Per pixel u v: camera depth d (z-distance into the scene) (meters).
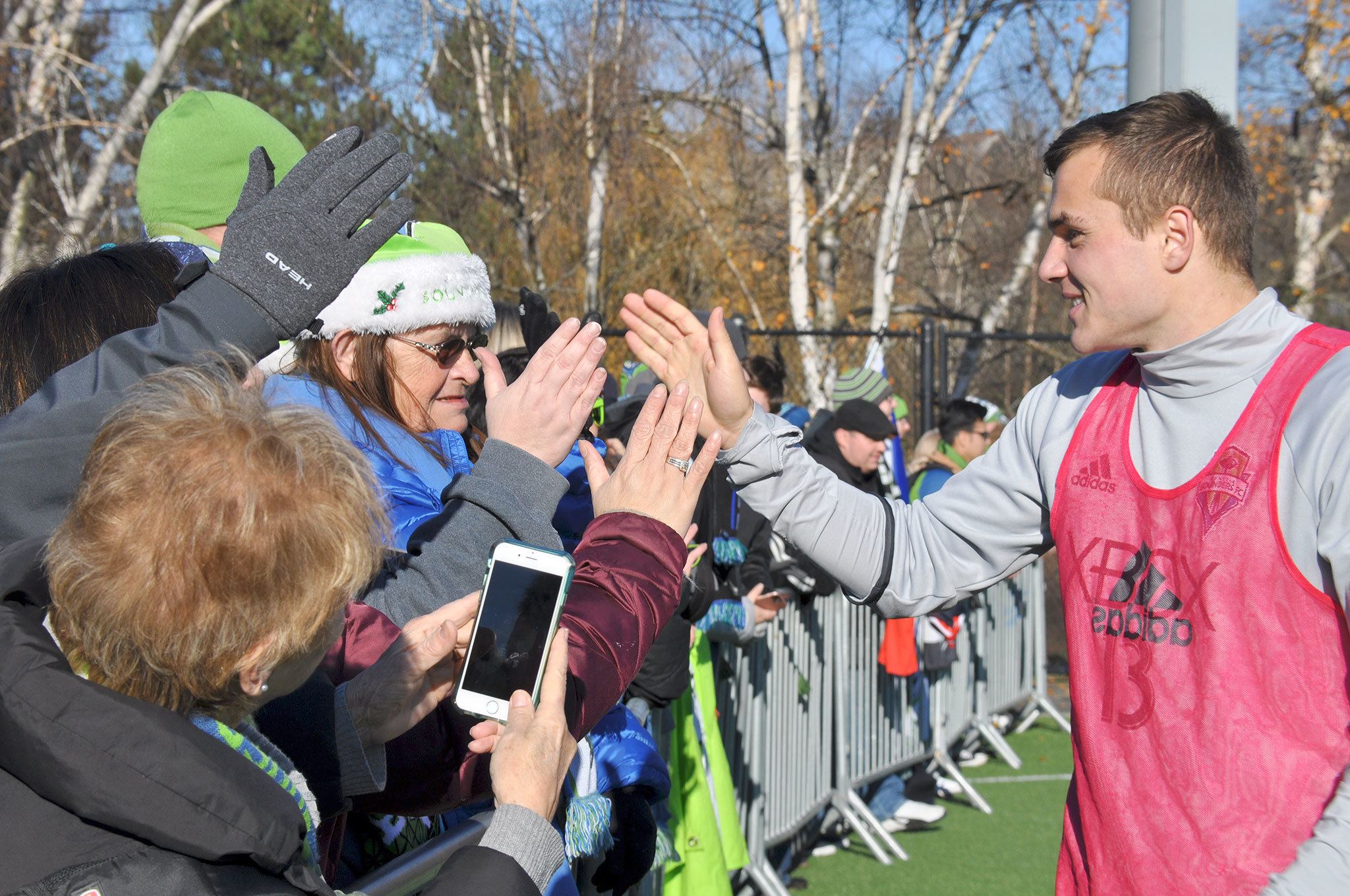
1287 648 1.40
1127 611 1.53
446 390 1.93
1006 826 4.93
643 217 14.10
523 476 1.53
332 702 1.29
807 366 9.80
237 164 2.06
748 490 1.78
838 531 1.80
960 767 5.81
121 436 0.99
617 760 2.28
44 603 1.04
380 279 1.79
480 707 1.17
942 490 1.88
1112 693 1.53
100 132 7.57
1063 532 1.63
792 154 9.95
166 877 0.91
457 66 11.13
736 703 3.79
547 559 1.20
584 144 10.95
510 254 12.05
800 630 4.33
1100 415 1.64
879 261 10.13
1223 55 2.97
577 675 1.29
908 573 1.83
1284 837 1.37
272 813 0.94
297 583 0.97
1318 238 13.84
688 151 15.35
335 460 1.04
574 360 1.57
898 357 10.69
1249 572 1.42
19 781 0.93
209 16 6.67
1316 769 1.37
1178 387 1.51
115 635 0.95
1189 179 1.48
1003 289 11.91
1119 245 1.52
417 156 11.43
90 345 1.52
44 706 0.90
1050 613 8.59
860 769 4.76
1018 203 15.18
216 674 0.98
